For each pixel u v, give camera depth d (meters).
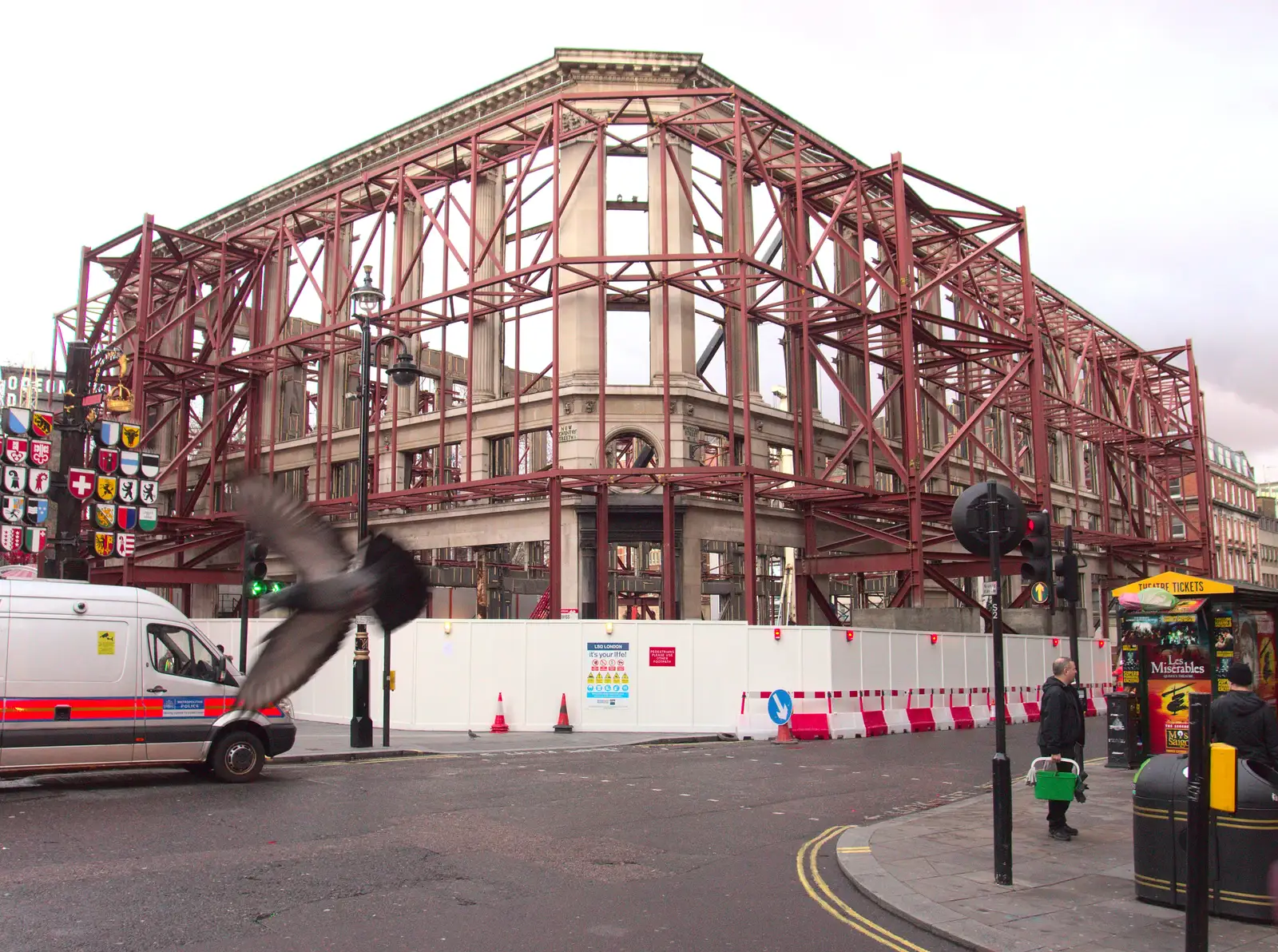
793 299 36.81
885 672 25.39
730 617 46.69
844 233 43.16
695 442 36.06
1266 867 8.37
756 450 38.31
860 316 35.81
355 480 42.19
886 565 35.09
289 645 2.86
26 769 14.32
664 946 7.81
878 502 36.19
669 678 23.69
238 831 11.72
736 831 12.32
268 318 44.50
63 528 20.22
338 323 37.16
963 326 36.72
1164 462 63.50
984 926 8.16
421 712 24.17
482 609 39.34
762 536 37.66
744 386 30.98
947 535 35.03
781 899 9.20
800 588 36.91
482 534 37.19
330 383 37.75
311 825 12.14
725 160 35.19
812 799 14.71
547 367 36.56
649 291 35.34
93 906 8.56
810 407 35.69
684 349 36.03
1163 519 66.56
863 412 35.12
